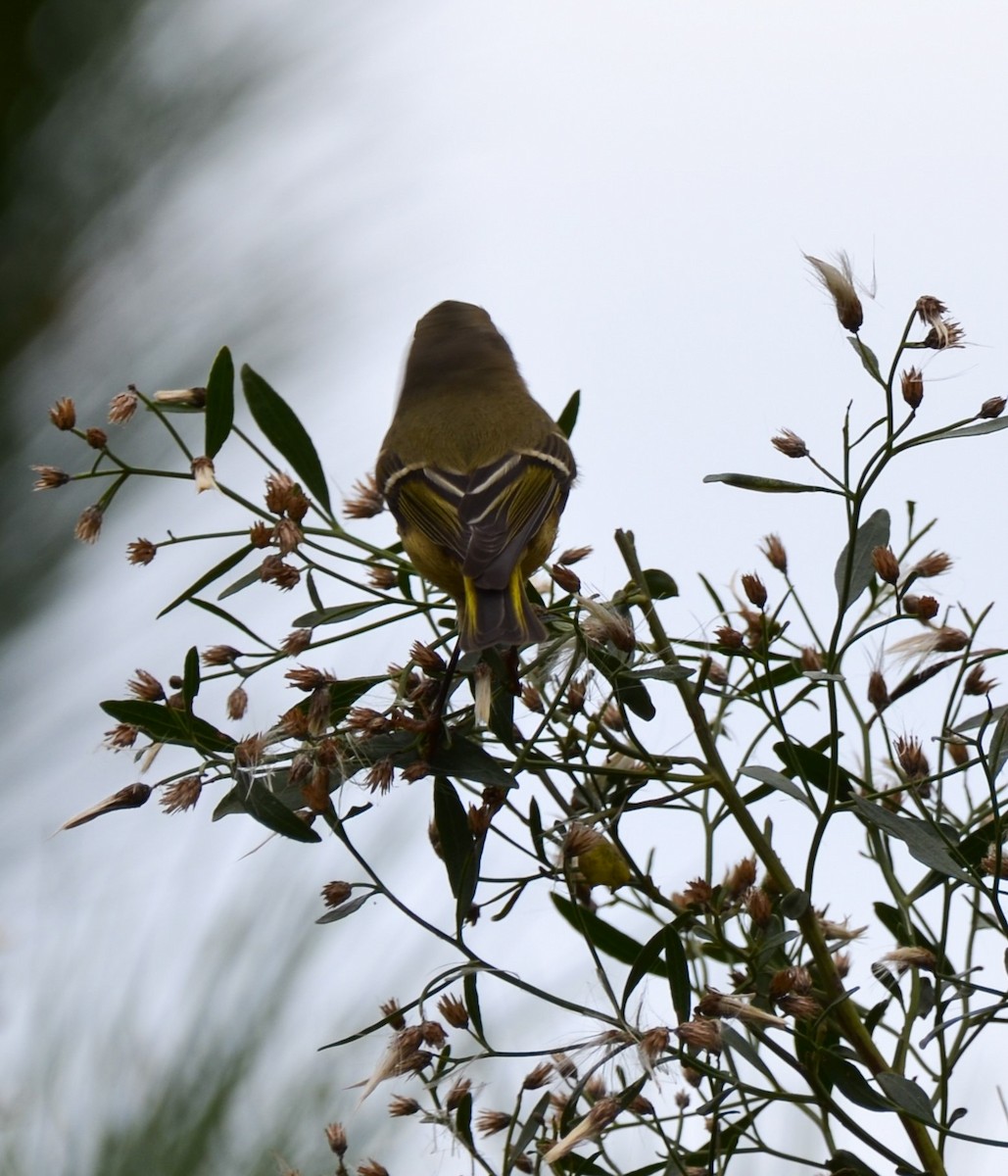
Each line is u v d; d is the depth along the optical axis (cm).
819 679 573
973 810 638
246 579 674
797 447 595
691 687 614
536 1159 578
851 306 585
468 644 630
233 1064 533
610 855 636
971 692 628
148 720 624
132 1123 522
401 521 801
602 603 638
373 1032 569
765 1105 564
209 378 665
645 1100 567
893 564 616
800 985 552
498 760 603
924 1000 576
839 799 617
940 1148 546
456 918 564
